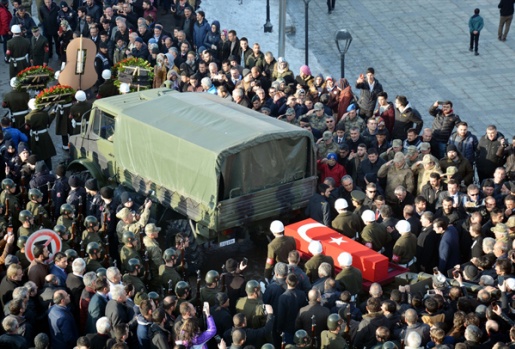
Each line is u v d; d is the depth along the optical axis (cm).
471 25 4344
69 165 2892
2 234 2348
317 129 3070
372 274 2322
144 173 2650
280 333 2136
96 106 2794
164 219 2650
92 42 3375
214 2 4797
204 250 2620
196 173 2483
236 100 3200
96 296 2017
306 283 2203
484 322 2031
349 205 2633
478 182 3077
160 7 4656
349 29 4653
